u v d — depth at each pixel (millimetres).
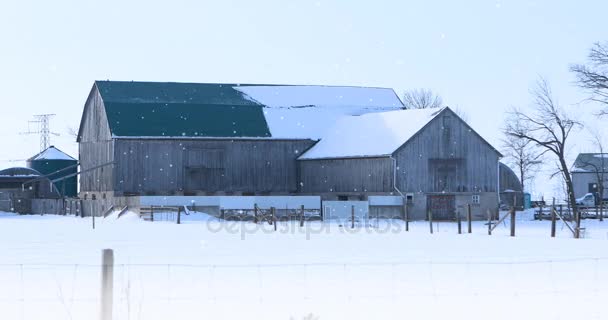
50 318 22516
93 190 126562
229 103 127750
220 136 121000
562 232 75438
